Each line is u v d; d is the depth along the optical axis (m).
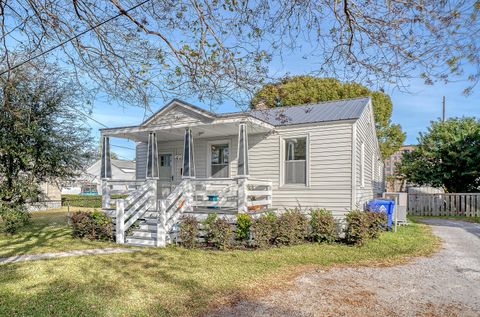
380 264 7.16
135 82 4.95
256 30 4.52
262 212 10.18
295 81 17.70
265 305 4.79
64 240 10.12
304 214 9.98
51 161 12.04
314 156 10.86
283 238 9.02
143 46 4.66
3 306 4.73
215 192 11.05
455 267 6.90
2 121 10.57
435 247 8.97
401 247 8.80
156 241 9.36
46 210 21.69
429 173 19.00
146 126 11.21
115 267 6.82
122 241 9.69
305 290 5.43
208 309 4.64
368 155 14.20
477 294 5.24
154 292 5.31
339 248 8.68
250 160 12.02
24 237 10.67
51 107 11.87
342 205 10.34
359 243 8.98
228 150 12.58
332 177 10.55
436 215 17.64
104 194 11.68
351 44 4.42
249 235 8.95
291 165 11.37
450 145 18.28
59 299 5.01
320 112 11.97
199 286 5.60
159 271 6.50
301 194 11.02
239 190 9.55
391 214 11.53
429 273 6.45
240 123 9.73
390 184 25.92
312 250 8.43
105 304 4.81
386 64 4.29
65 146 12.58
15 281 5.90
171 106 10.70
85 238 10.38
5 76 7.01
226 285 5.66
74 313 4.50
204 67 4.43
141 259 7.53
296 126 11.15
